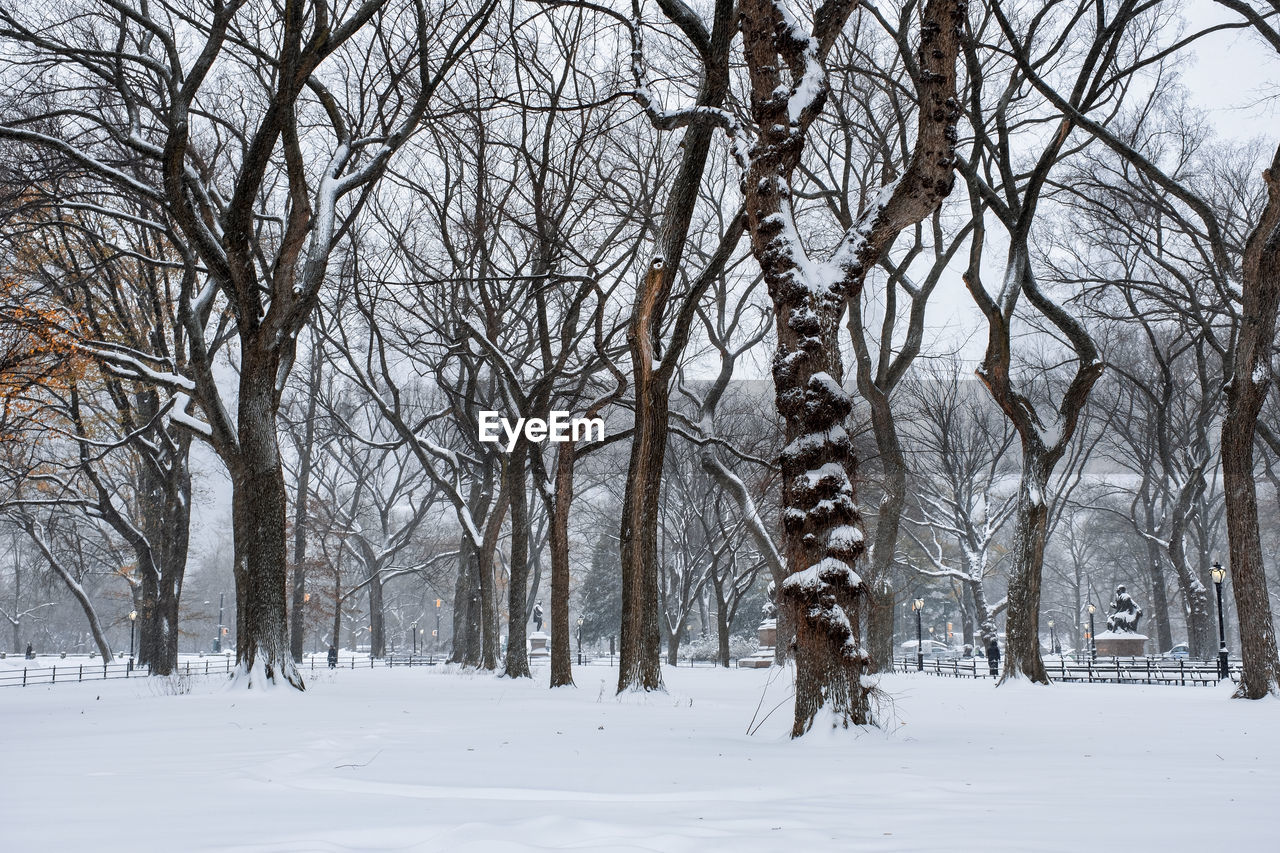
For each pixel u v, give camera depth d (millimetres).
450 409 38438
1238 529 21688
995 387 26797
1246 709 18453
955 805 5996
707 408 36000
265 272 24219
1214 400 40469
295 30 19156
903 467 32812
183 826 5094
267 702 18719
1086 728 13828
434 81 22312
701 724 14281
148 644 39781
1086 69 23688
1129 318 36719
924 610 85562
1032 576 26766
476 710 17000
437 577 68375
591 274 26047
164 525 36812
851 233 12117
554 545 24906
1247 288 21734
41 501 36375
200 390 23875
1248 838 4641
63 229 27547
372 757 9227
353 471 59625
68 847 4477
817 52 12688
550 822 4797
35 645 93312
